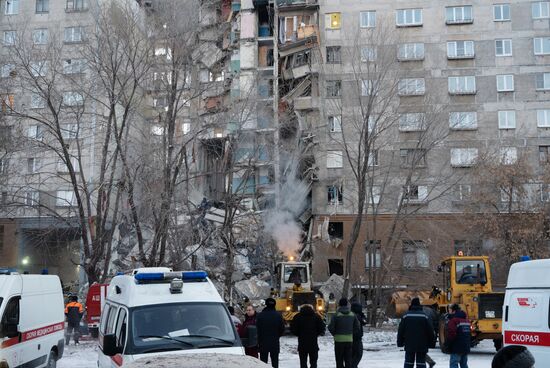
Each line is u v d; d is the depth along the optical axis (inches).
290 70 1803.6
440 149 1663.4
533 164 1700.3
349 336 522.9
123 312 348.5
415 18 1822.1
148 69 1046.4
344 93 1726.1
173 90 1050.1
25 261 1681.8
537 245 1344.7
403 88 1531.7
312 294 1047.6
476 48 1790.1
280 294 1108.5
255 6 1914.4
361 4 1845.5
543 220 1331.2
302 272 1125.7
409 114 1576.0
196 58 1112.8
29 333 500.1
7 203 1064.2
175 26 1057.5
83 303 1129.4
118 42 1029.8
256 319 515.2
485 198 1393.9
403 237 1643.7
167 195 975.0
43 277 554.6
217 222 1118.4
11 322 457.4
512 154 1686.8
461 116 1566.2
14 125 1160.8
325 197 1691.7
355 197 1675.7
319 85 1750.7
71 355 747.4
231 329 340.5
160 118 1083.3
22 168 1310.3
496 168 1395.2
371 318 1243.8
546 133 1723.7
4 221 1676.9
